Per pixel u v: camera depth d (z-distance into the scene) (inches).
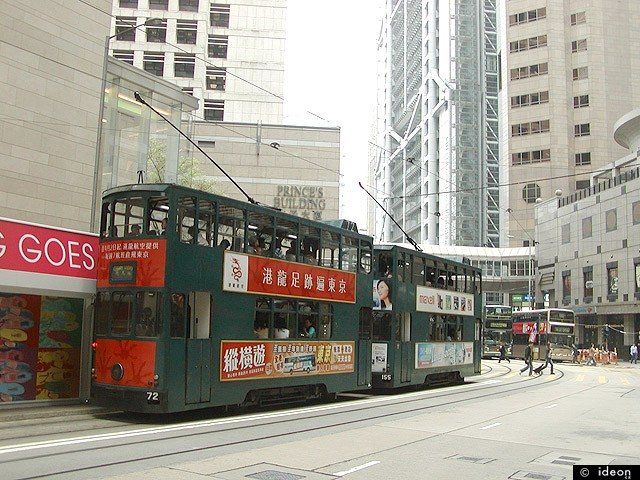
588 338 2290.8
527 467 356.2
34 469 314.8
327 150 1939.0
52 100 731.4
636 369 1594.5
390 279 823.7
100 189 799.7
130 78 920.9
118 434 430.3
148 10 2421.3
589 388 946.1
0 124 678.5
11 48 692.1
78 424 476.1
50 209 722.8
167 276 496.1
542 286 2600.9
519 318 2011.6
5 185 681.6
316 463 349.1
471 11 3580.2
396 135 4825.3
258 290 577.9
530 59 3134.8
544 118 3058.6
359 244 745.0
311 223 658.8
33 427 454.0
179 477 305.1
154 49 2397.9
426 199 3870.6
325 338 670.5
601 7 3085.6
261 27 2566.4
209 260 530.3
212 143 1894.7
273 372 591.5
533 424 539.5
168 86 986.1
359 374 723.4
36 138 713.0
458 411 625.0
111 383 507.2
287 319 618.8
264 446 398.0
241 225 569.0
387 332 813.9
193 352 509.4
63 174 738.8
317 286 660.1
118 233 534.9
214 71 2509.8
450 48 3580.2
